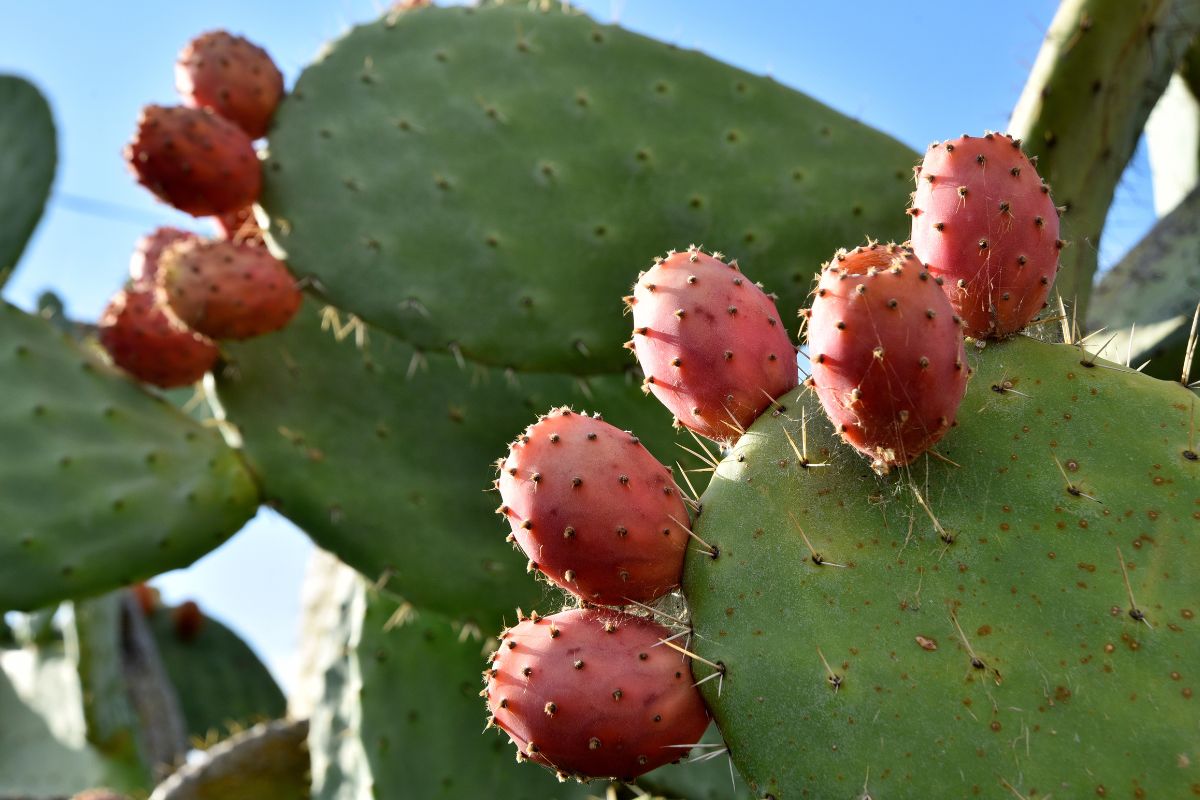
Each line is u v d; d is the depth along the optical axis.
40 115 3.97
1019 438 1.30
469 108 2.61
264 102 2.70
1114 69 2.10
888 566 1.26
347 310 2.58
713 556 1.31
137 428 2.76
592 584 1.29
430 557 2.59
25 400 2.71
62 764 4.38
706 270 1.40
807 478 1.32
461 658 2.66
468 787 2.56
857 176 2.57
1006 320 1.37
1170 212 2.46
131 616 4.61
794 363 1.42
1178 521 1.23
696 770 2.43
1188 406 1.30
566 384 2.58
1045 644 1.19
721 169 2.56
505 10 2.72
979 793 1.15
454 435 2.63
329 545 2.67
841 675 1.21
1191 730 1.13
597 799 2.29
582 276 2.53
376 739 2.61
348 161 2.62
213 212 2.66
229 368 2.75
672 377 1.39
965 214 1.36
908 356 1.21
